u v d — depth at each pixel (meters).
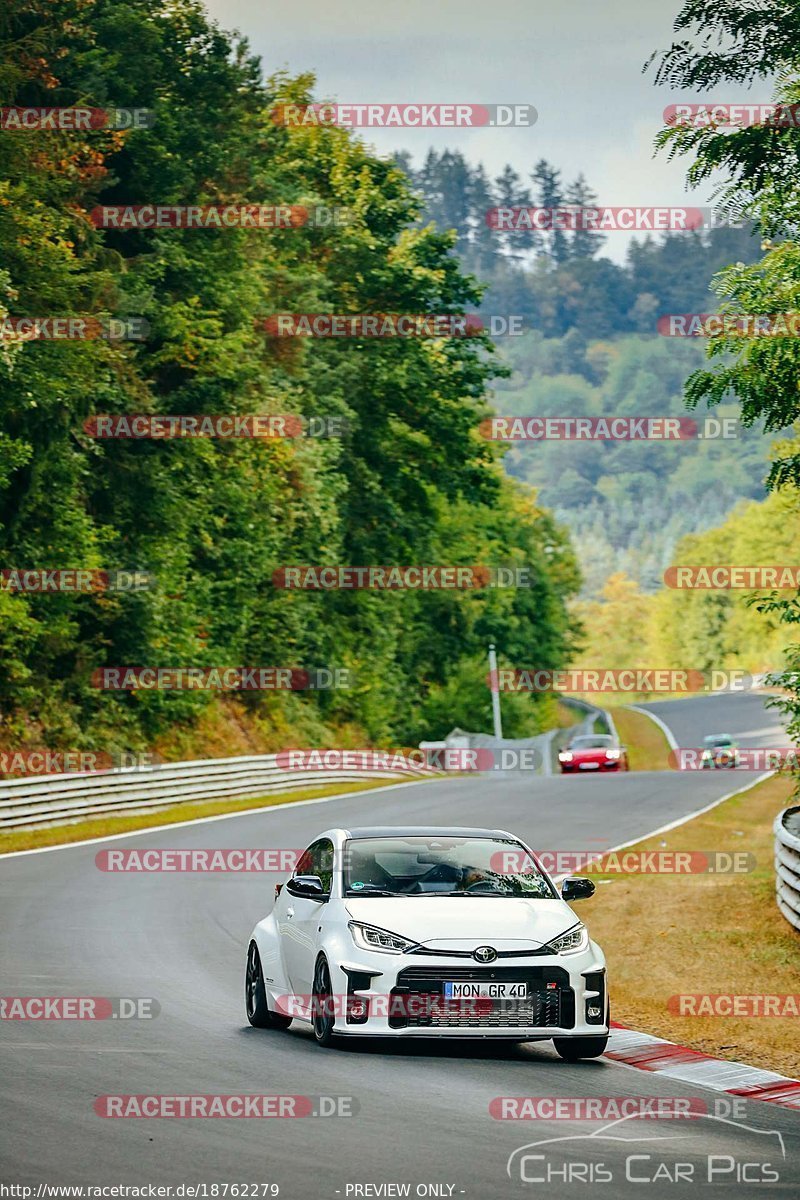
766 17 41.03
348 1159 19.70
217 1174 18.69
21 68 95.62
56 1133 20.64
